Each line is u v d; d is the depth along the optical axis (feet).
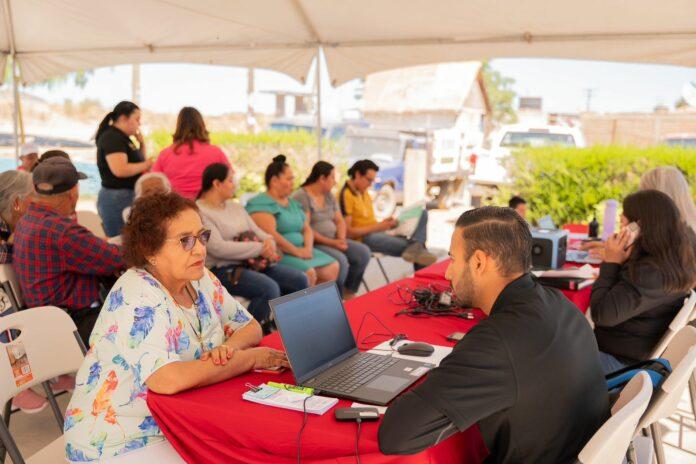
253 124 57.82
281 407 6.35
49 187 11.17
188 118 17.46
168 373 6.63
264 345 8.28
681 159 25.18
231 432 6.27
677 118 71.97
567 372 5.56
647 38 17.33
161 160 17.83
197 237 7.12
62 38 21.76
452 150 49.21
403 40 20.38
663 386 6.79
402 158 42.63
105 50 22.43
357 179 20.92
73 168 11.47
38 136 75.72
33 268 11.12
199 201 15.30
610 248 10.12
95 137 17.89
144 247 7.05
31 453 10.80
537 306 5.76
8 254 11.58
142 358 6.69
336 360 7.62
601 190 25.86
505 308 5.80
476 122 72.95
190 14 19.85
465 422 5.29
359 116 74.95
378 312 9.87
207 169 15.21
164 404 6.59
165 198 7.15
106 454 6.80
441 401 5.30
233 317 8.29
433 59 20.62
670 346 8.22
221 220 15.20
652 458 7.61
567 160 26.43
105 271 11.58
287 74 22.99
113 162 17.38
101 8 19.62
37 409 10.34
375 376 7.13
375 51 21.17
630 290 9.73
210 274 8.24
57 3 19.58
